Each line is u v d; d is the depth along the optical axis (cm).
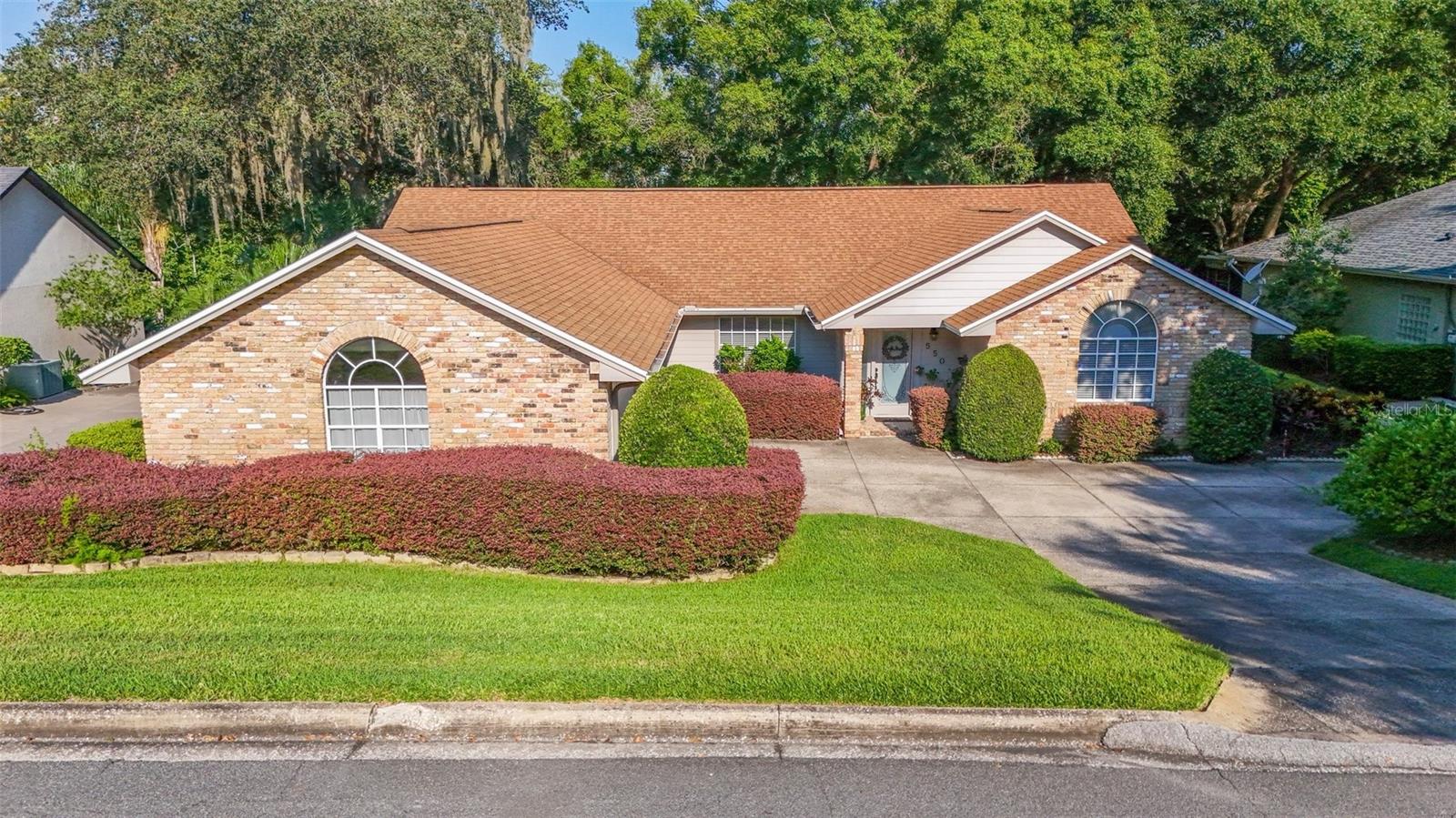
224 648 792
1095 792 632
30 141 3178
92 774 642
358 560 1148
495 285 1387
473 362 1337
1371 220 2742
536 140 3603
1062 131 2945
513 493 1123
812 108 2942
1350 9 2788
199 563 1121
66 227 2697
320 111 2639
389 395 1362
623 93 3553
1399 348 2164
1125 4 3045
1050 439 1838
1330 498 1325
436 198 2422
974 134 2809
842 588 1087
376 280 1316
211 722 694
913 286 1911
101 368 1335
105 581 1029
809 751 678
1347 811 612
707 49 3070
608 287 1889
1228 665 812
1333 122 2794
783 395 1936
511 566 1141
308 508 1138
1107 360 1820
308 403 1347
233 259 2786
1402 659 861
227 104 2602
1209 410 1747
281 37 2525
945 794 626
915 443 1928
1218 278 3372
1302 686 789
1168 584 1145
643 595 1038
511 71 3114
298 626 853
